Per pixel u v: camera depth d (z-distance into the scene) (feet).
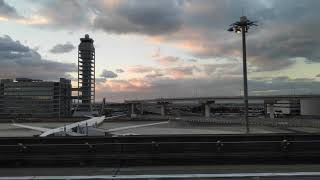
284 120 489.67
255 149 49.75
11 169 46.70
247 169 45.68
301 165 48.44
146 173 43.65
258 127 465.88
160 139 51.65
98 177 41.65
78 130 241.76
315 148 49.85
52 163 48.67
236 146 49.73
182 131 444.96
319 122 428.97
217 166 48.03
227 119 583.99
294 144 49.88
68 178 41.22
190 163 49.26
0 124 654.94
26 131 471.21
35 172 44.75
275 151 49.75
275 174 42.47
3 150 48.78
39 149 49.01
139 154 49.11
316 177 41.11
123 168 46.96
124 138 51.37
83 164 48.73
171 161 49.14
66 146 49.11
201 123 590.96
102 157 48.83
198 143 49.65
